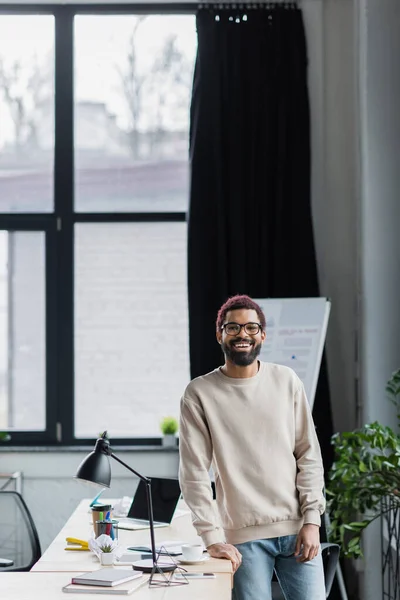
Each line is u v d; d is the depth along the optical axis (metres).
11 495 4.54
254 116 5.93
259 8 6.02
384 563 5.03
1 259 6.22
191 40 6.30
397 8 5.55
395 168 5.53
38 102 6.27
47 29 6.29
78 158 6.25
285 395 3.52
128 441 6.10
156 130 6.27
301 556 3.35
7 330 6.20
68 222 6.19
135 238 6.20
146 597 2.87
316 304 5.52
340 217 6.02
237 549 3.41
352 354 5.95
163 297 6.18
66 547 3.68
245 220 5.88
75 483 5.95
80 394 6.16
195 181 5.90
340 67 6.06
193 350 5.80
